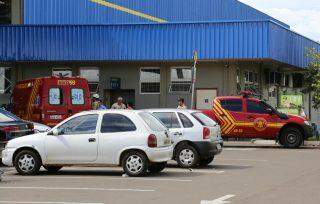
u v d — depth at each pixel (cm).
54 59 3547
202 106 3547
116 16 4372
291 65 3866
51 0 4266
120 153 1662
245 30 3359
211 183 1515
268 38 3325
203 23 3416
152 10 4516
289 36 3744
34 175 1731
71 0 4297
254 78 3828
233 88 3509
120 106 2844
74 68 3691
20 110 2739
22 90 2756
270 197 1264
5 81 3734
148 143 1642
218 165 2011
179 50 3441
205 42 3409
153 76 3625
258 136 2844
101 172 1823
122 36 3506
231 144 3142
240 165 2011
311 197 1267
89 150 1683
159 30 3466
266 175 1700
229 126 2847
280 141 2852
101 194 1321
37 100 2614
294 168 1902
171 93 3591
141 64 3628
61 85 2616
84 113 1722
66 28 3550
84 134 1695
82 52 3531
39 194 1327
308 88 3972
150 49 3478
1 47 3584
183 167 1906
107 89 3666
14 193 1344
